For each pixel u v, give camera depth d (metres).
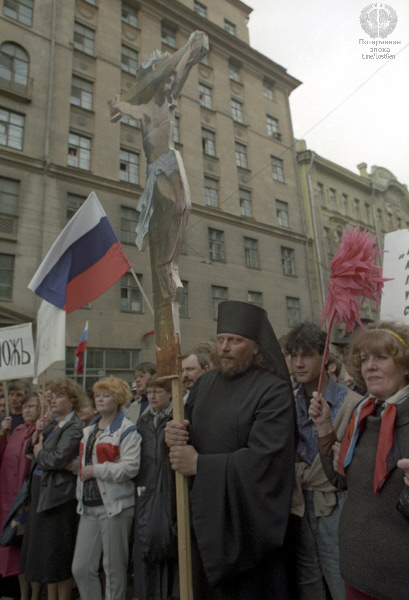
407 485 1.47
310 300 21.86
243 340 2.16
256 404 1.99
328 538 2.16
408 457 1.56
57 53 15.89
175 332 2.10
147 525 2.76
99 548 3.02
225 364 2.19
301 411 2.47
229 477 1.83
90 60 16.81
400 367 1.74
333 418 2.29
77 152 15.66
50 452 3.23
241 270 19.36
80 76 16.36
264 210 21.34
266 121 23.39
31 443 3.85
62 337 4.09
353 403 2.25
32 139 14.54
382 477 1.59
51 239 14.05
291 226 22.45
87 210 4.45
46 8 16.11
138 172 17.03
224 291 18.59
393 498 1.56
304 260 22.38
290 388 2.06
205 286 17.86
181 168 2.22
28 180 14.09
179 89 2.36
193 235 18.20
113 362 14.56
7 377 4.66
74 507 3.34
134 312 15.31
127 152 16.97
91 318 14.39
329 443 2.00
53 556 3.13
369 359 1.78
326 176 25.30
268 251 20.81
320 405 2.03
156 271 2.25
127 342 14.87
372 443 1.72
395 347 1.72
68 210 14.78
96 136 16.08
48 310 4.31
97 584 2.97
